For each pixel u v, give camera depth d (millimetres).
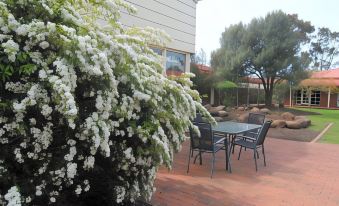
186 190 3611
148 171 2711
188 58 6949
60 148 2088
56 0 2172
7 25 1883
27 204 1972
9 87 1884
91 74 2018
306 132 9438
